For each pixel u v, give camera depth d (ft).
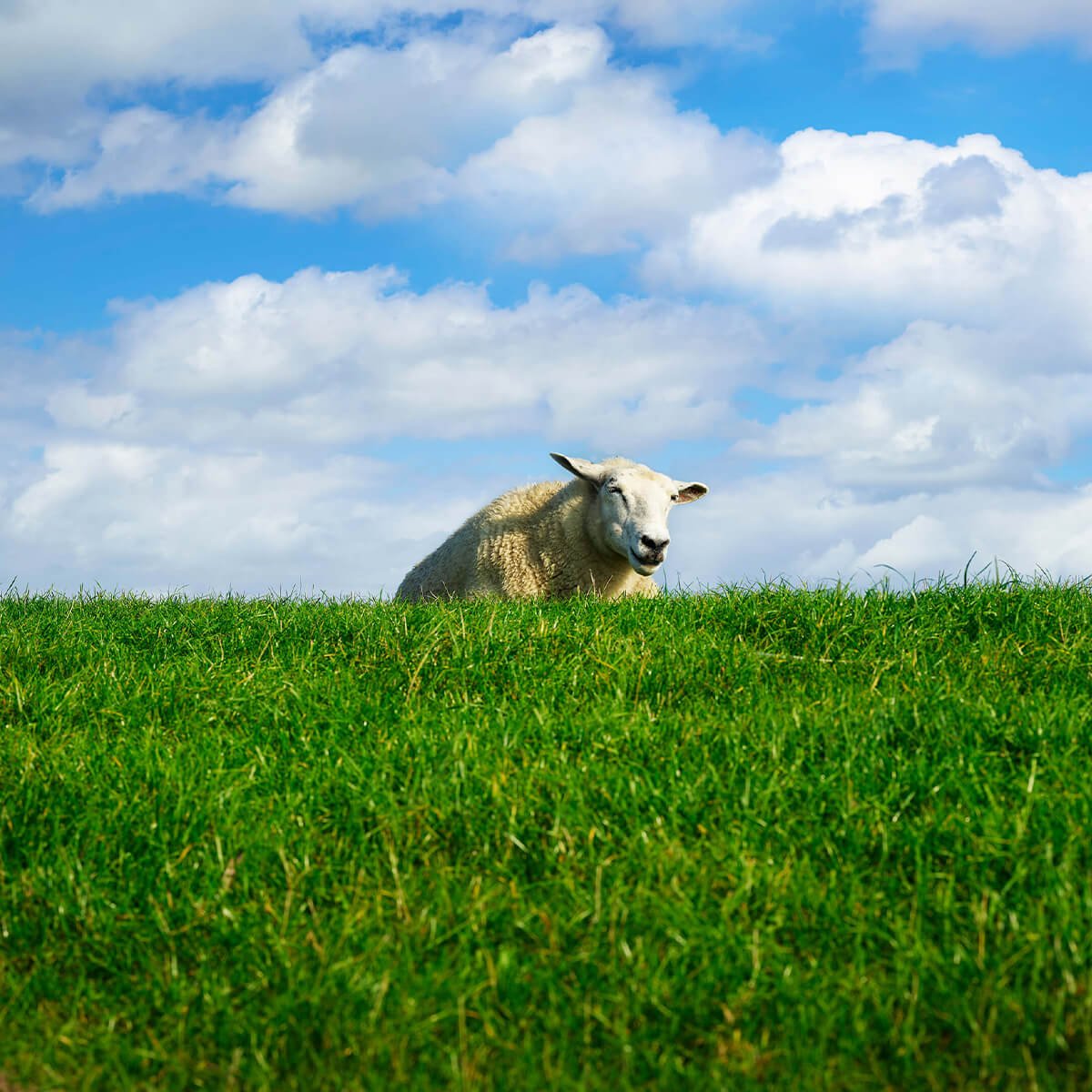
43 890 11.73
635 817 12.32
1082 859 11.06
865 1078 8.81
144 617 24.80
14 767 14.60
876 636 19.38
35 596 30.32
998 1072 8.71
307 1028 9.48
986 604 20.66
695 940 10.11
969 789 12.46
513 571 31.50
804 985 9.66
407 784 13.32
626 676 17.30
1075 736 13.78
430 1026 9.36
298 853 12.21
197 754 14.92
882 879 11.15
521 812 12.45
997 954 9.77
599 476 31.19
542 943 10.52
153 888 11.82
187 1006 10.04
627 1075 8.89
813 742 14.01
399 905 10.99
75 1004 10.34
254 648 21.39
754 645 19.92
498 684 17.88
